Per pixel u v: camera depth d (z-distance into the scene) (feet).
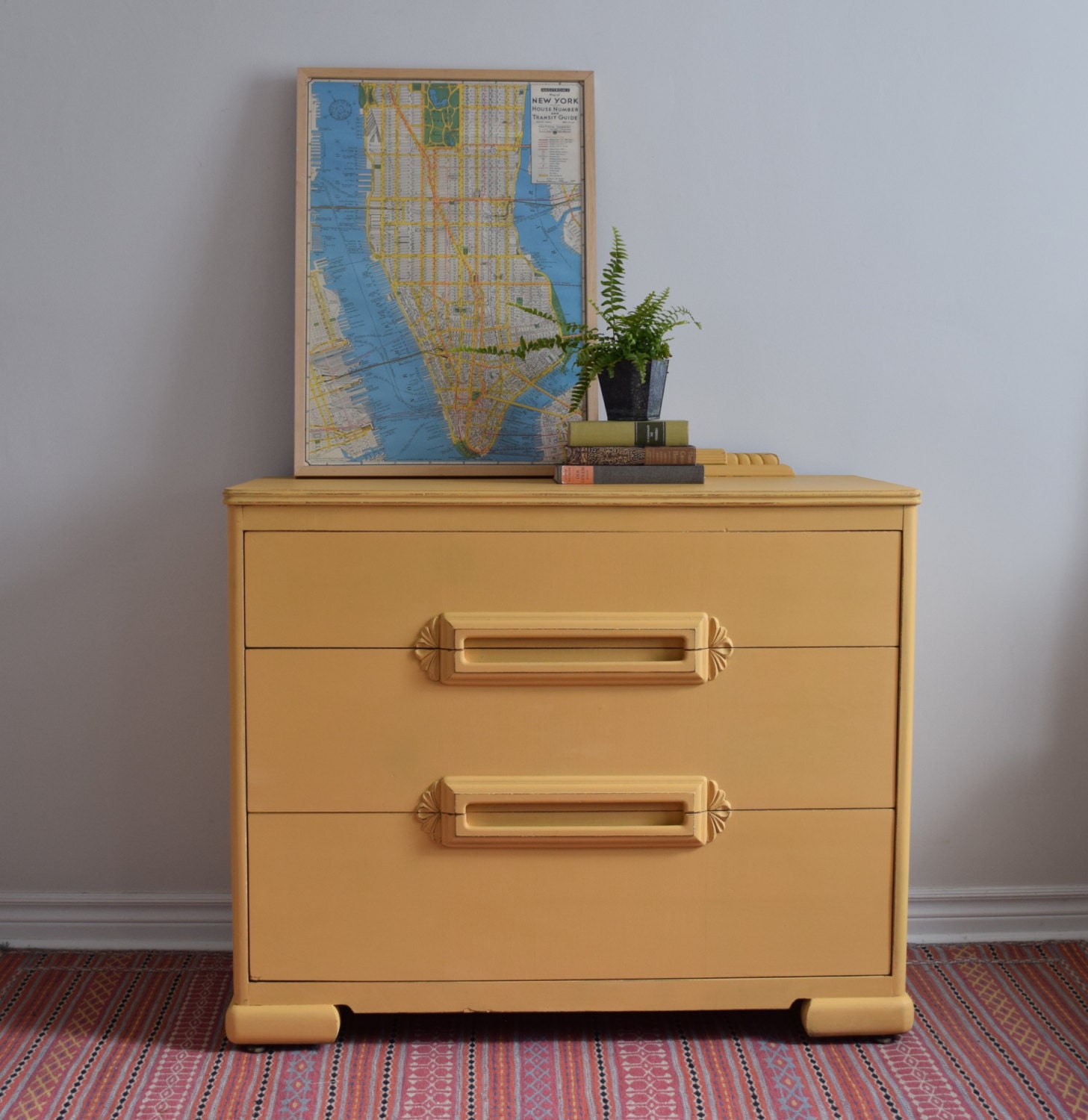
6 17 5.53
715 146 5.75
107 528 5.82
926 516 5.99
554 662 4.66
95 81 5.59
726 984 4.84
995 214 5.83
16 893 5.98
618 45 5.69
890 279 5.85
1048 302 5.90
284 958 4.80
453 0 5.64
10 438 5.75
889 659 4.75
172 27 5.58
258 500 4.58
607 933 4.81
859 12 5.70
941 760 6.13
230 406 5.78
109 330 5.71
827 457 5.94
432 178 5.64
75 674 5.90
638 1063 4.80
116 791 5.97
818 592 4.70
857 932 4.86
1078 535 6.03
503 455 5.73
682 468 5.06
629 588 4.67
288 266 5.72
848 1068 4.78
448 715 4.70
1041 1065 4.82
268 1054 4.86
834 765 4.78
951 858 6.12
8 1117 4.41
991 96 5.77
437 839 4.74
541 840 4.70
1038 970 5.74
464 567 4.64
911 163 5.79
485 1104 4.50
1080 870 6.12
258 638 4.66
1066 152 5.82
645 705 4.72
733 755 4.76
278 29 5.61
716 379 5.87
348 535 4.63
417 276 5.65
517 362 5.70
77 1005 5.32
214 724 5.93
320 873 4.76
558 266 5.69
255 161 5.66
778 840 4.80
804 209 5.80
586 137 5.64
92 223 5.66
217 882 6.02
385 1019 5.18
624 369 5.25
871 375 5.90
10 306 5.68
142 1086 4.62
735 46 5.71
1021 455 5.98
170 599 5.86
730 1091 4.60
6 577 5.83
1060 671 6.09
